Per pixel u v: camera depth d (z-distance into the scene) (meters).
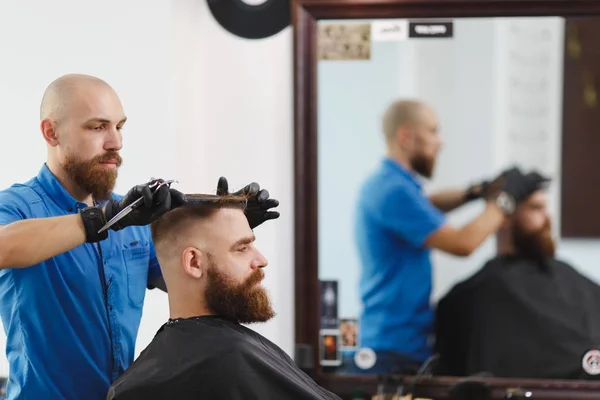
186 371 1.72
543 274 2.75
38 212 1.90
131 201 1.63
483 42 2.72
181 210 1.79
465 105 2.73
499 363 2.76
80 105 1.86
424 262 2.78
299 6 2.75
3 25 2.64
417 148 2.75
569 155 2.71
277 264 2.84
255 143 2.86
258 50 2.85
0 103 2.65
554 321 2.74
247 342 1.76
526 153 2.73
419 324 2.79
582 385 2.73
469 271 2.77
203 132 2.88
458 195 2.75
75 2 2.62
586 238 2.72
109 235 1.97
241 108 2.86
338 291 2.80
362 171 2.77
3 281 1.89
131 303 2.02
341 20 2.75
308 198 2.79
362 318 2.80
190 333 1.76
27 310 1.87
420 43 2.73
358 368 2.80
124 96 2.62
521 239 2.75
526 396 2.68
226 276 1.78
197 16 2.84
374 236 2.78
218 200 1.80
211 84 2.87
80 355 1.89
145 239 2.07
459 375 2.78
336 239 2.79
